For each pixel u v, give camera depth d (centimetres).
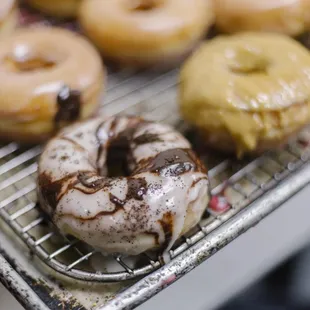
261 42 71
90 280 59
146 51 75
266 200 62
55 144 63
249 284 64
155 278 58
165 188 60
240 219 61
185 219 60
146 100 74
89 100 69
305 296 74
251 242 64
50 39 72
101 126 64
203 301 62
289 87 67
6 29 74
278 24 77
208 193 62
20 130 68
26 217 63
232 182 66
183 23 74
